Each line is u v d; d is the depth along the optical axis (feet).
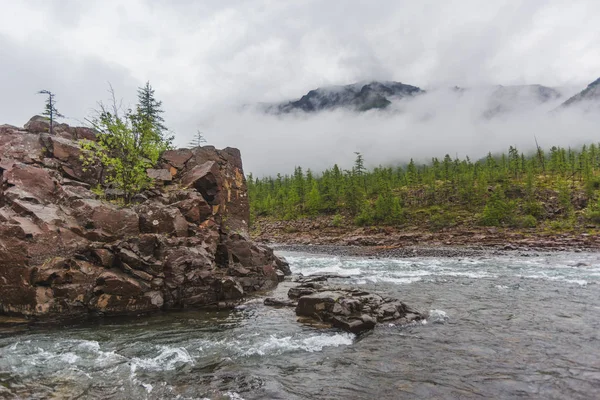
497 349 49.44
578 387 37.88
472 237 288.92
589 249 217.36
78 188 81.71
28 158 86.07
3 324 58.65
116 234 74.69
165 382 39.29
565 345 50.83
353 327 57.26
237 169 127.85
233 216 121.39
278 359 46.34
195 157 116.47
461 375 41.22
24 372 41.42
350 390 37.65
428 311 69.41
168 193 99.86
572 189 412.57
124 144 93.15
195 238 85.10
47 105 109.50
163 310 72.02
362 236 334.85
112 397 35.63
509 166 554.05
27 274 61.00
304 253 223.92
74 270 65.16
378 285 98.84
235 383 39.22
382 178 498.69
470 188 428.97
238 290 82.17
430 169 599.57
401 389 37.81
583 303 76.33
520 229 320.70
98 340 53.52
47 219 66.39
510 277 112.88
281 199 544.62
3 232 62.03
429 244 270.87
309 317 66.18
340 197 491.72
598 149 560.20
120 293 67.36
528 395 36.27
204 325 61.67
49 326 59.72
